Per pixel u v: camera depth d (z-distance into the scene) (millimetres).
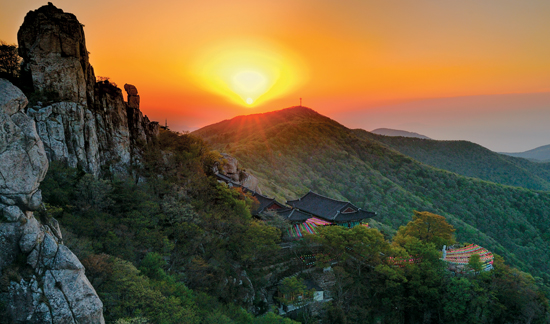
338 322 39688
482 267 48688
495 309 44562
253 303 39469
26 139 17484
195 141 63188
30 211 17875
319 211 64625
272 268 46000
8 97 17141
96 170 39375
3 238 16344
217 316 27938
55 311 16312
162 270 30141
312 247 51406
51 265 17328
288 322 32125
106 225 30891
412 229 57469
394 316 44125
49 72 36750
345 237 47250
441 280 46562
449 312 43906
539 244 116625
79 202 32031
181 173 49625
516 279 47875
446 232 55812
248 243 41781
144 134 49938
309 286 42844
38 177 18125
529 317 44156
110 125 43219
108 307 22047
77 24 38844
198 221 39438
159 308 23812
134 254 30219
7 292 15703
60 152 35656
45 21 36875
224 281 37219
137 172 45250
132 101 48500
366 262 47375
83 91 39125
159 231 35719
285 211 57469
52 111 35844
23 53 37750
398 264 46906
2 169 16547
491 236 124812
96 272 22891
